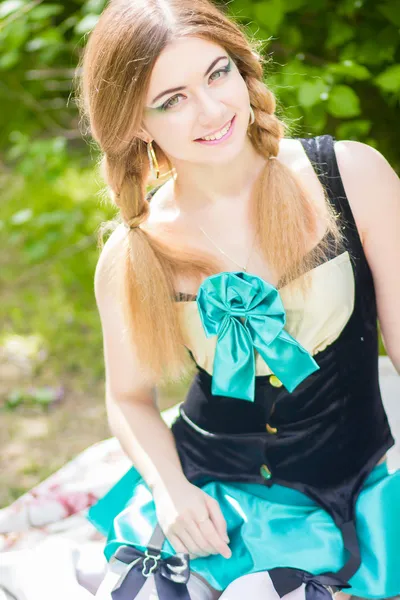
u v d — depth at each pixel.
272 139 1.83
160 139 1.79
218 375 1.84
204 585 1.87
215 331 1.80
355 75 2.93
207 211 1.87
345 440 1.89
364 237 1.86
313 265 1.79
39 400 3.70
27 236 4.87
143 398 2.10
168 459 1.98
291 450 1.88
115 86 1.74
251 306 1.77
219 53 1.72
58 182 5.04
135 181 1.88
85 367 3.94
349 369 1.87
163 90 1.71
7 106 5.97
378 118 3.51
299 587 1.78
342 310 1.81
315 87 2.84
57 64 5.33
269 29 3.07
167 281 1.88
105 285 2.01
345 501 1.87
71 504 2.58
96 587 2.03
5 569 2.04
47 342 4.16
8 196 5.22
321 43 3.42
